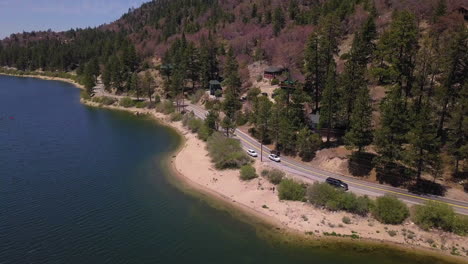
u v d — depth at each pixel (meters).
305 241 55.84
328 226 58.94
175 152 97.12
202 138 105.25
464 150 64.19
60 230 56.75
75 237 55.00
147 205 66.56
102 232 56.78
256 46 176.25
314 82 102.94
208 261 50.56
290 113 87.88
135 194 71.00
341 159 78.12
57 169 82.88
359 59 95.19
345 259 51.84
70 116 139.12
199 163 86.81
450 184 67.38
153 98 161.38
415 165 67.06
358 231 57.59
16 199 66.94
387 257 52.22
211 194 71.88
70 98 178.00
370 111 74.06
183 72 155.62
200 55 159.88
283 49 149.25
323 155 81.56
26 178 77.06
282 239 56.41
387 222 59.25
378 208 60.25
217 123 109.19
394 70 84.50
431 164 66.25
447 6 113.25
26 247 51.94
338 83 88.12
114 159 90.81
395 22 93.00
